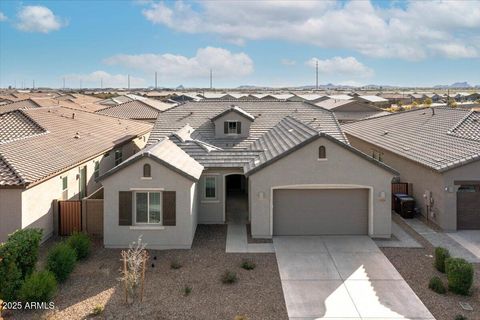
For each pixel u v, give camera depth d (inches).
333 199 775.7
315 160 755.4
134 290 552.1
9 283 502.3
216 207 860.0
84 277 595.5
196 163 830.5
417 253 685.3
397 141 1088.2
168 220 713.0
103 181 713.6
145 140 1507.1
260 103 1284.4
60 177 815.1
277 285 570.3
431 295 541.3
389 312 500.7
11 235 547.2
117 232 716.7
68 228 778.2
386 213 761.0
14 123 1003.3
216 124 1087.0
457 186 786.2
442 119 1115.9
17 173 685.3
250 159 863.1
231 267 631.8
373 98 3629.4
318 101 3088.1
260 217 761.0
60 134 1015.6
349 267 629.3
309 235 778.2
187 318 485.1
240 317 468.1
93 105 2674.7
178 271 617.9
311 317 490.0
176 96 4643.2
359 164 757.3
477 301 524.4
